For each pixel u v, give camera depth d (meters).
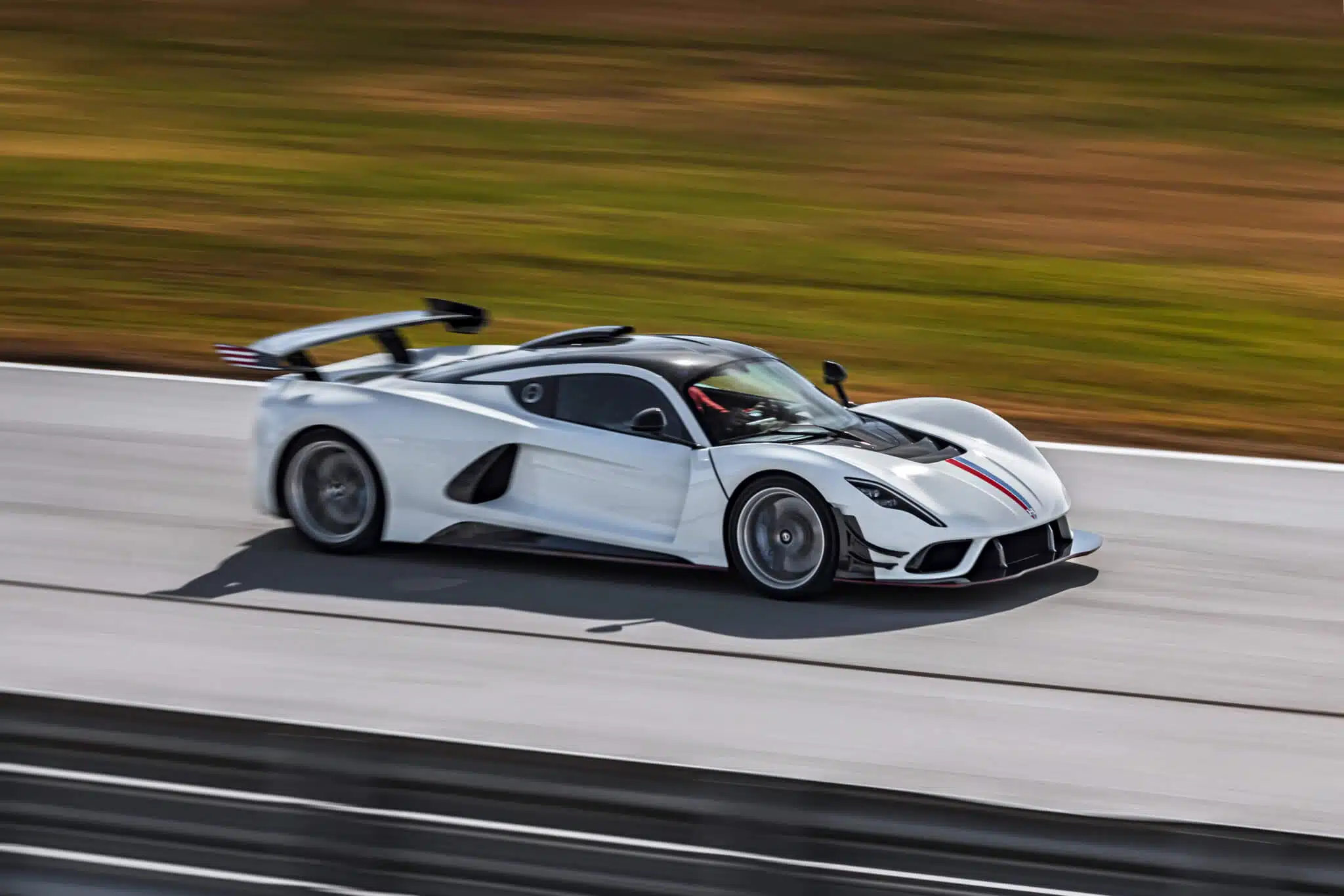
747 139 77.06
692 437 23.08
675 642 20.88
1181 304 52.31
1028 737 17.81
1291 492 29.67
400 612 22.17
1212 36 96.19
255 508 25.50
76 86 86.62
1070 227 63.12
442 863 14.44
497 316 50.00
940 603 22.70
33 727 15.40
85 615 22.02
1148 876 13.38
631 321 49.41
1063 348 46.72
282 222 62.38
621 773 14.14
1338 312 51.50
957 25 98.62
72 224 61.38
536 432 23.73
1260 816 15.76
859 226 62.88
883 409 25.55
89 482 29.56
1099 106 83.19
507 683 19.39
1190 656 20.64
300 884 14.71
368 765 14.65
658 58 92.12
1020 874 13.53
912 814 13.67
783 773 16.67
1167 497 29.31
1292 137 77.75
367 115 81.06
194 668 19.89
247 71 89.75
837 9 102.31
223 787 14.95
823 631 21.34
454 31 97.56
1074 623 21.91
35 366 40.31
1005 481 23.09
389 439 24.34
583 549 23.47
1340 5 102.56
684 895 13.94
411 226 61.97
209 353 43.75
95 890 15.20
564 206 65.50
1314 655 20.75
